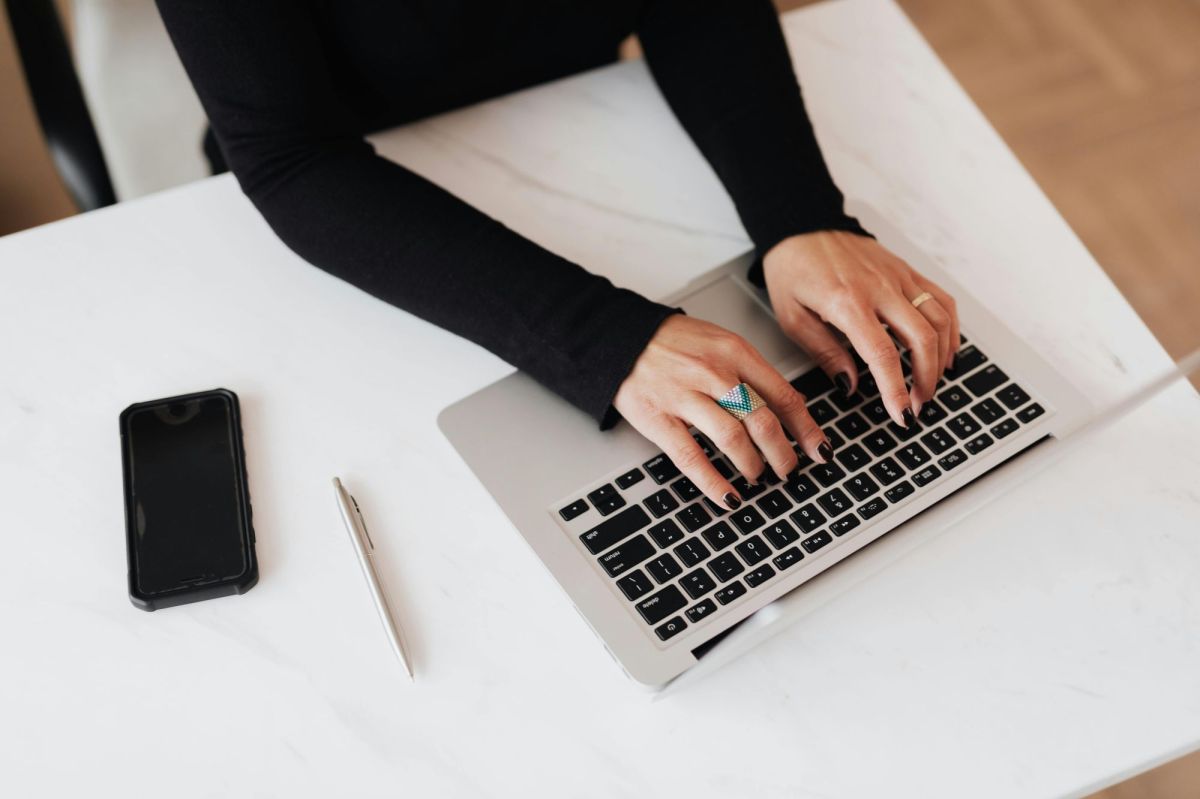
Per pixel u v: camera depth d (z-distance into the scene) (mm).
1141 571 754
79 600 701
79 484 746
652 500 737
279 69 835
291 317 834
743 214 885
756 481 743
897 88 1016
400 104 1014
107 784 643
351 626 704
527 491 744
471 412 785
